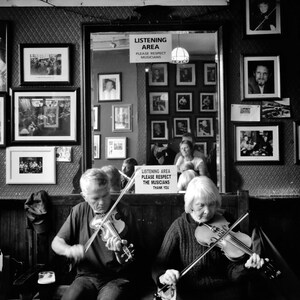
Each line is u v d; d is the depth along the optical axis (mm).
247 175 3279
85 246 2346
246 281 2371
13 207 3168
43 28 3297
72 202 2939
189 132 3490
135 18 3287
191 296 2234
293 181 3281
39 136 3283
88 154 3271
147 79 3490
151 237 2928
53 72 3285
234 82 3281
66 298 2268
